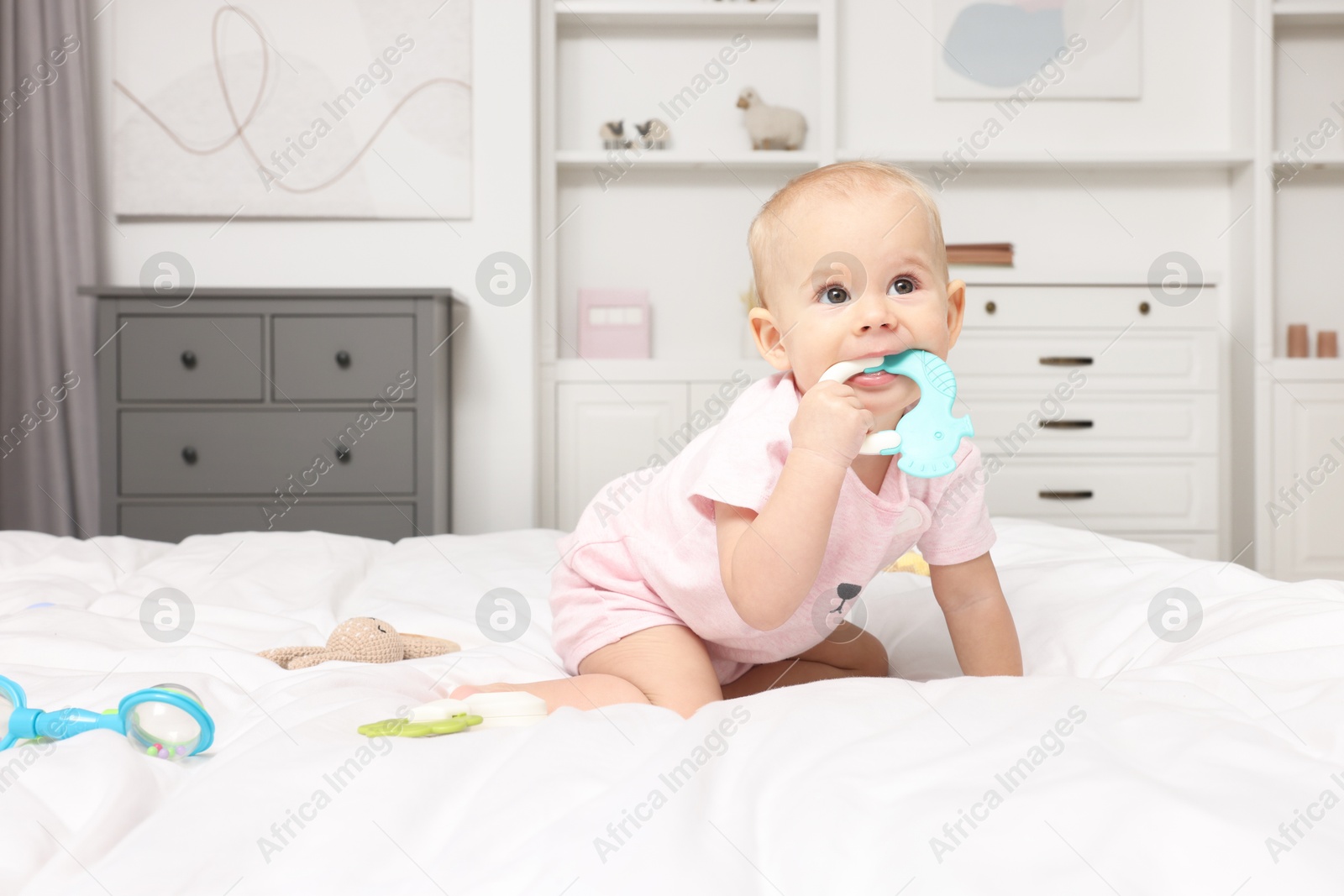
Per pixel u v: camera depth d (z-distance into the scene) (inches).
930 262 33.0
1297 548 115.0
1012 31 125.0
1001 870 16.4
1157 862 16.3
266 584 52.6
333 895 16.9
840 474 29.9
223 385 96.7
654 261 125.9
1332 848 16.3
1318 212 125.0
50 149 109.2
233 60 111.7
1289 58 124.3
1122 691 24.5
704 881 16.4
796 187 34.6
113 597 46.8
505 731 24.5
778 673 40.3
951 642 40.4
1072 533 58.5
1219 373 115.8
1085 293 113.7
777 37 125.4
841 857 17.2
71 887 17.0
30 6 108.5
